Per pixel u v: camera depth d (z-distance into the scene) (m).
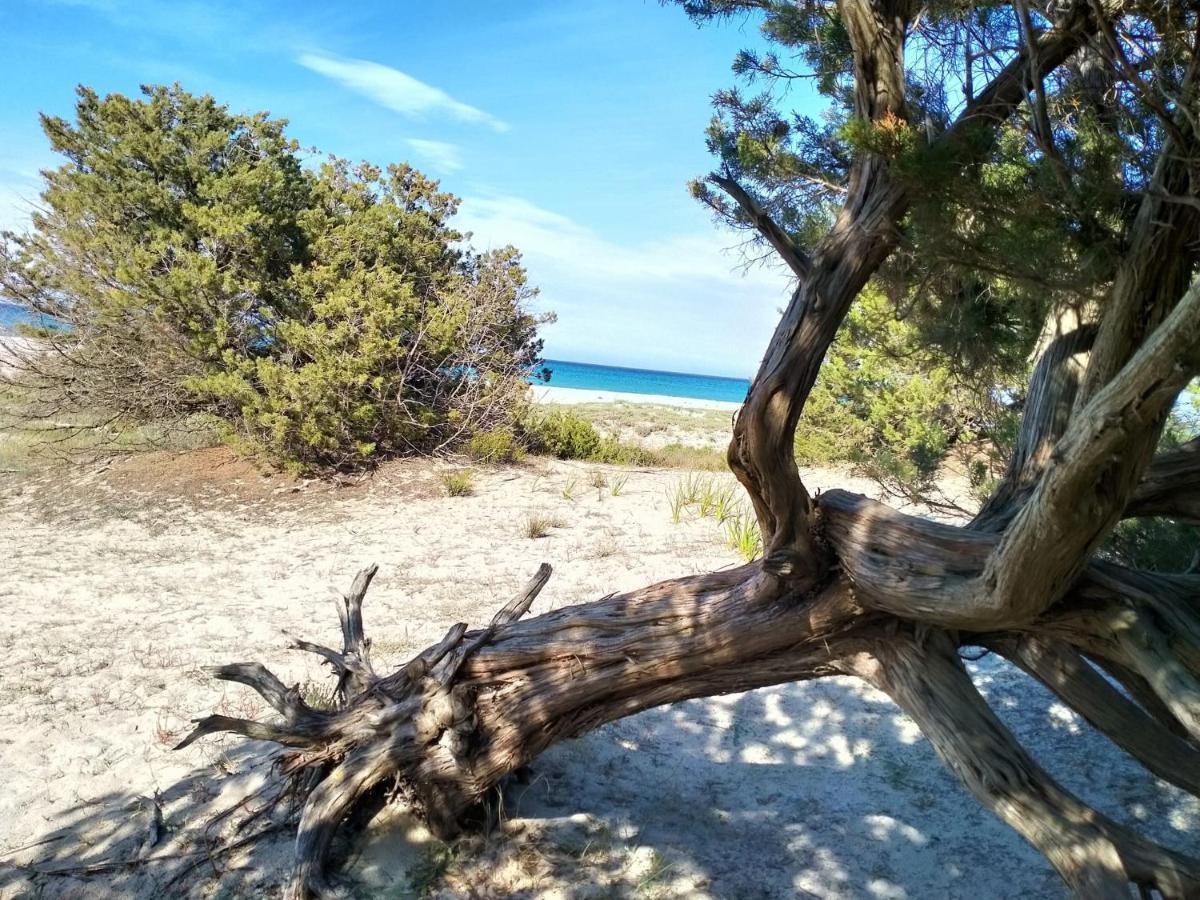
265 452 12.22
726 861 4.20
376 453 13.08
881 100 2.71
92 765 4.85
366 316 12.32
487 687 4.14
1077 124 2.95
